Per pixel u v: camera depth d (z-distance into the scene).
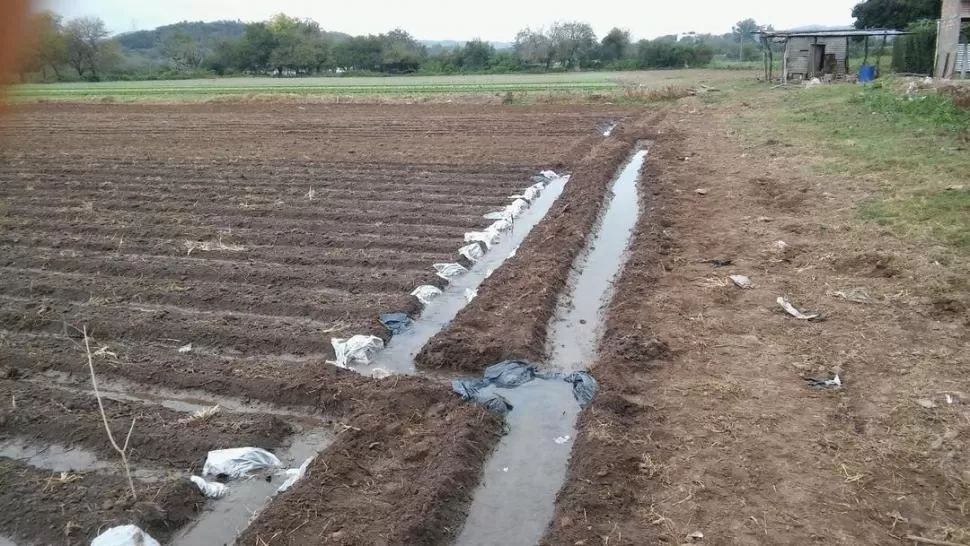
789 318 7.07
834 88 27.08
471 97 32.16
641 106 28.52
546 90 35.06
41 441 5.46
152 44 59.34
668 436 5.13
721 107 25.83
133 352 6.93
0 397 6.01
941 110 17.64
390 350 7.07
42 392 6.11
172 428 5.52
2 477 4.97
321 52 62.34
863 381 5.76
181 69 59.59
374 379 6.19
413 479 4.85
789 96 26.97
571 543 4.09
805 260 8.66
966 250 8.41
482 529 4.46
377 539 4.20
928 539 3.99
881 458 4.74
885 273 8.02
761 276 8.29
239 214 12.30
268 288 8.65
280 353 7.02
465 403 5.81
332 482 4.77
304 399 6.00
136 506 4.57
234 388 6.20
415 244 10.25
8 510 4.63
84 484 4.89
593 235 10.80
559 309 8.00
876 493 4.41
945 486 4.45
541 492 4.80
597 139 19.77
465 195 13.41
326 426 5.68
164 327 7.45
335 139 21.08
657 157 16.06
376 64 63.66
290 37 63.09
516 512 4.61
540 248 9.73
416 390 5.93
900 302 7.22
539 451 5.28
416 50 65.25
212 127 24.67
